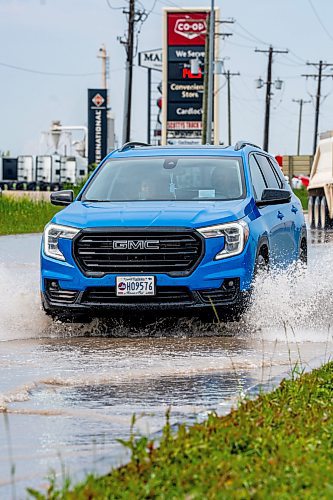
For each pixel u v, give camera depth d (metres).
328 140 62.00
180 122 157.75
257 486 8.10
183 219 18.25
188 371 14.32
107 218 18.45
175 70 157.25
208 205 19.09
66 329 18.75
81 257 18.34
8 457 9.55
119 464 8.78
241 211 18.94
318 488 7.95
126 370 14.38
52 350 16.34
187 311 18.14
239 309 18.23
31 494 7.77
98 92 151.12
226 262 18.16
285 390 11.95
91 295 18.34
